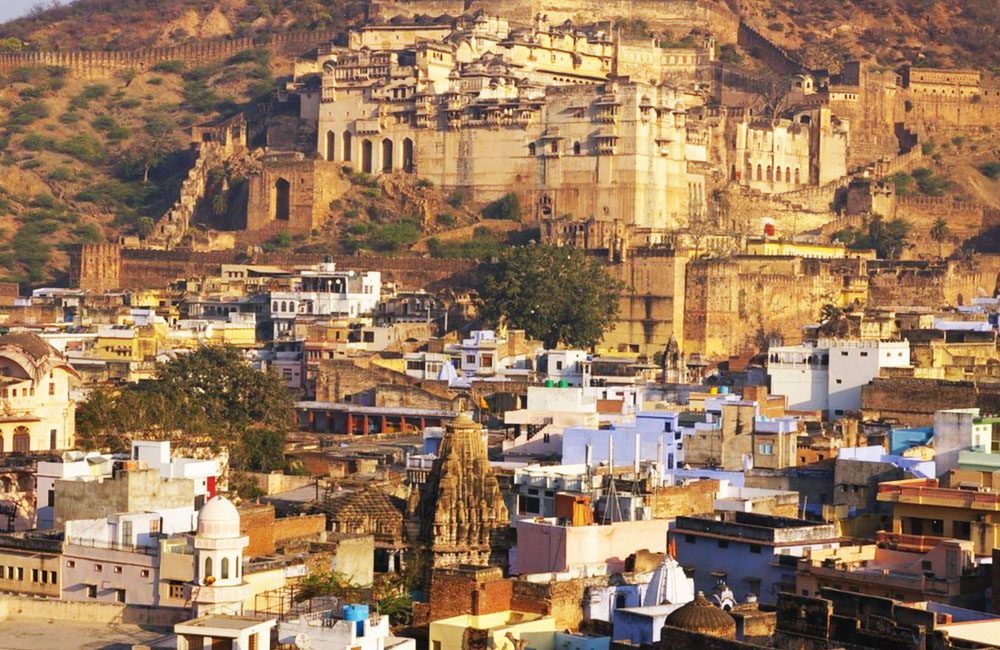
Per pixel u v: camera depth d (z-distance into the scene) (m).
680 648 197.62
